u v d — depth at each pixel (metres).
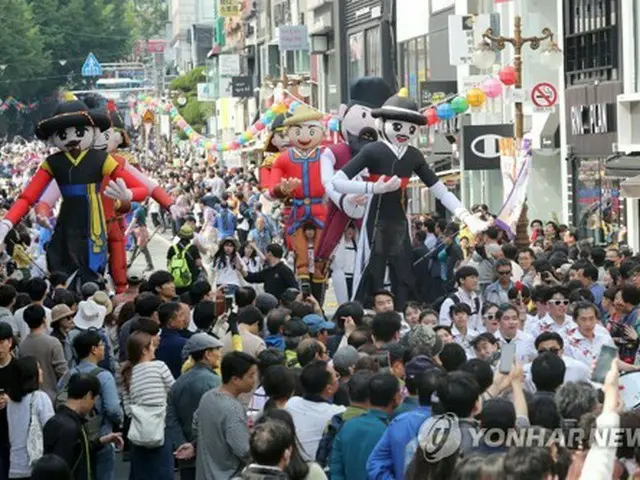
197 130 110.44
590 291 19.19
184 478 14.79
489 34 29.70
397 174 23.22
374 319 15.09
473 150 34.31
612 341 16.66
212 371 14.59
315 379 12.62
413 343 14.27
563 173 40.94
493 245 23.44
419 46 56.00
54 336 17.83
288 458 10.18
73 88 163.50
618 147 36.75
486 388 11.76
